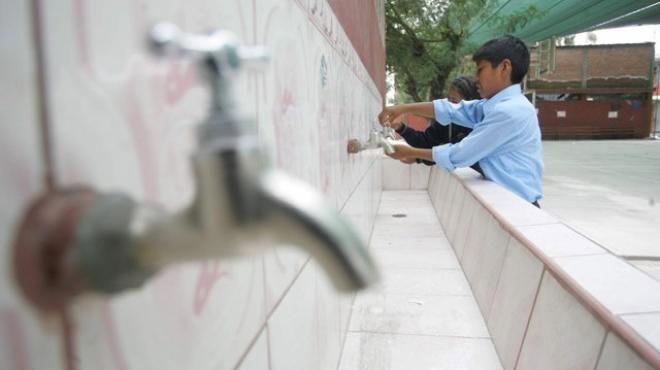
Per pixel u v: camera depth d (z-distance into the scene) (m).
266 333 0.62
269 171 0.22
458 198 2.35
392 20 6.27
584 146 12.85
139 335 0.33
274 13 0.67
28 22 0.23
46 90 0.24
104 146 0.29
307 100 0.89
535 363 0.98
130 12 0.32
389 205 3.50
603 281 0.88
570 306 0.87
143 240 0.24
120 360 0.30
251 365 0.56
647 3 8.18
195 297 0.42
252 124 0.22
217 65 0.22
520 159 2.00
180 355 0.39
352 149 1.60
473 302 1.64
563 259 1.01
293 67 0.78
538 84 16.88
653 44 16.58
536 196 2.03
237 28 0.52
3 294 0.22
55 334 0.25
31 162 0.23
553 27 10.08
